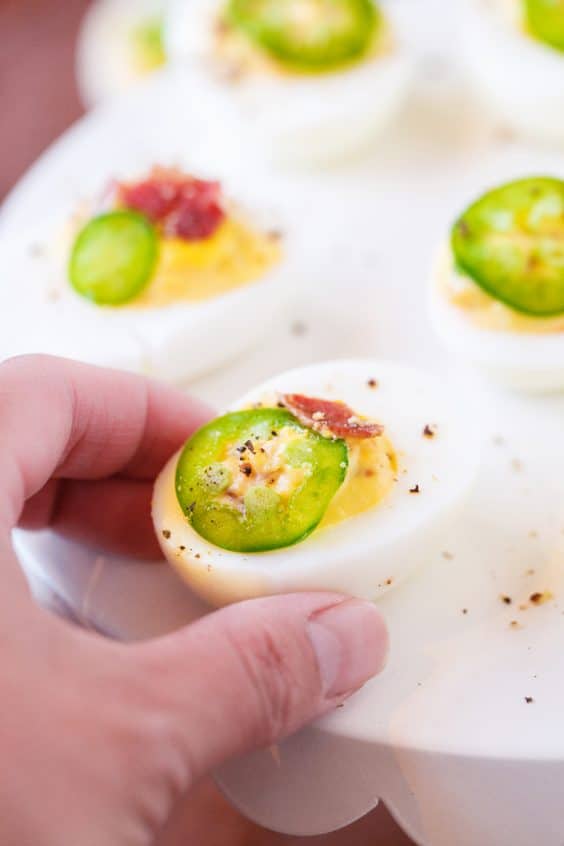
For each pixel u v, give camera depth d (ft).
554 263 0.72
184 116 0.94
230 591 0.63
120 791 0.54
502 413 0.74
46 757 0.54
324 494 0.62
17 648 0.55
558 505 0.70
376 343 0.80
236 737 0.57
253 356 0.80
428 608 0.67
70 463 0.67
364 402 0.67
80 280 0.77
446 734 0.62
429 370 0.78
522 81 0.85
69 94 1.11
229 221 0.80
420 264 0.83
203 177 0.88
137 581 0.68
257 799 0.64
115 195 0.81
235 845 0.81
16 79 1.13
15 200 0.90
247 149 0.91
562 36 0.84
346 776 0.63
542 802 0.61
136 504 0.69
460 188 0.87
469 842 0.63
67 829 0.54
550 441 0.73
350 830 0.80
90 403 0.65
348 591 0.63
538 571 0.67
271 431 0.64
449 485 0.65
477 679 0.63
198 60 0.91
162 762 0.55
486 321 0.73
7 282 0.80
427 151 0.90
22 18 1.19
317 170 0.91
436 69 0.94
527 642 0.64
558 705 0.62
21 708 0.54
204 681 0.56
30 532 0.70
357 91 0.88
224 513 0.62
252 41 0.90
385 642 0.61
